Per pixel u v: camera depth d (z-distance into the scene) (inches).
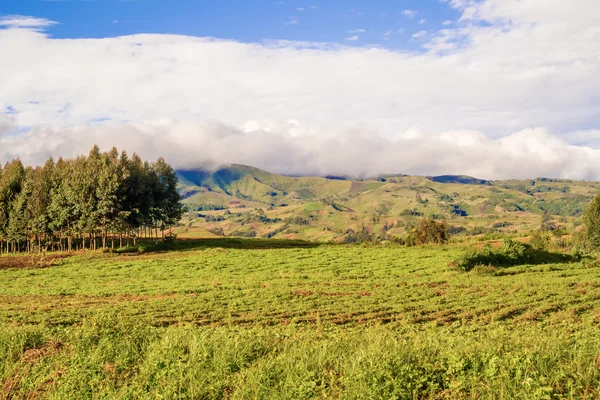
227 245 3240.7
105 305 1242.6
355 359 443.5
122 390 436.5
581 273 1768.0
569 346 462.6
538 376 383.6
